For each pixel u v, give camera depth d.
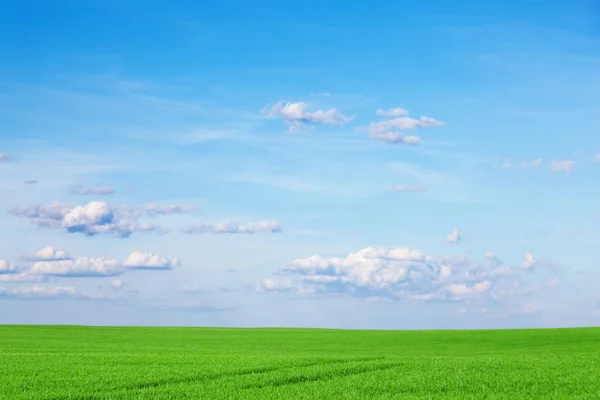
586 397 20.53
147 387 24.27
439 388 23.53
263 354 43.72
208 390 23.11
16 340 60.94
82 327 98.25
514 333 75.62
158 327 107.25
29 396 21.31
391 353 49.47
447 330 90.06
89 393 22.25
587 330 76.00
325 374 27.84
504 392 22.36
